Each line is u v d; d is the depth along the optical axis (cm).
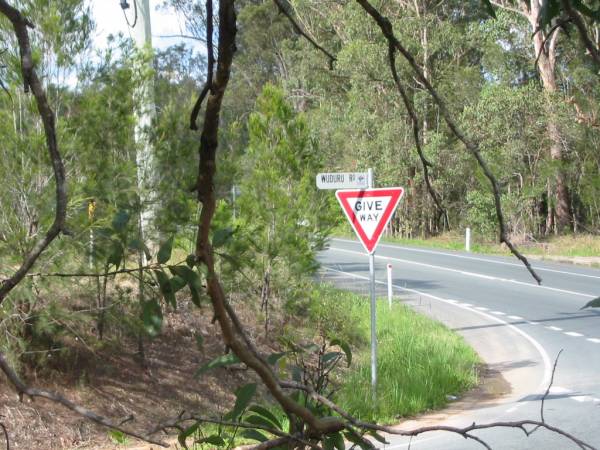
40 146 640
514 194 2853
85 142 691
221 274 777
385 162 2941
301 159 1030
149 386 780
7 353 643
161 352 841
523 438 711
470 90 2744
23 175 630
